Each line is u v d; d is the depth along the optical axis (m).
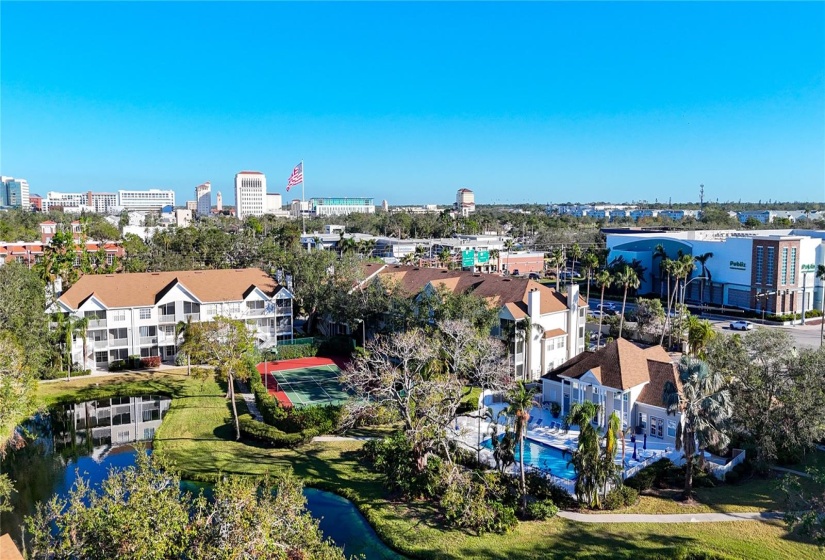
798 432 47.72
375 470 49.09
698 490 45.44
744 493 44.69
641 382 56.78
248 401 65.81
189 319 77.44
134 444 55.97
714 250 134.38
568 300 77.94
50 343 72.25
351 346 86.75
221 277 87.44
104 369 77.62
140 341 79.38
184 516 26.17
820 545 34.94
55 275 91.12
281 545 26.22
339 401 65.44
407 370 49.62
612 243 157.88
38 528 27.39
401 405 46.47
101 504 26.52
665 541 37.56
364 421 58.97
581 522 40.59
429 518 41.53
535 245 191.12
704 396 43.66
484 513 39.84
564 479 45.56
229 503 25.95
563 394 61.22
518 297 76.12
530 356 72.25
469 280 85.56
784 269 121.94
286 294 88.19
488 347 61.12
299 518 28.12
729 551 36.16
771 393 49.28
